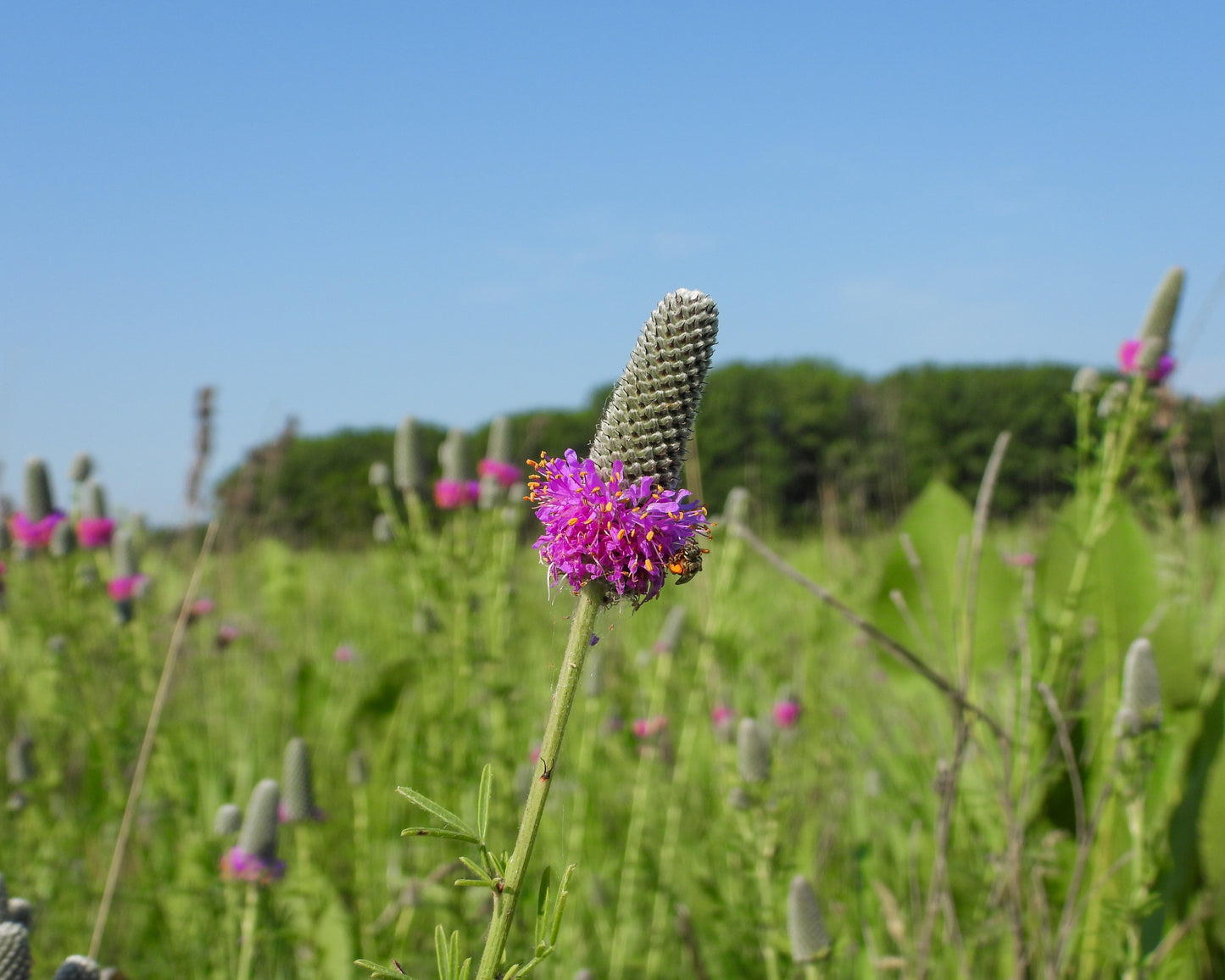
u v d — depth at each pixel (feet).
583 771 1.90
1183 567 2.04
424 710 2.02
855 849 1.69
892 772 1.91
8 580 2.29
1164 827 1.59
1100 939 1.54
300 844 1.67
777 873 1.56
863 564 3.33
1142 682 1.43
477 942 1.61
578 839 1.81
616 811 2.01
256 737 2.31
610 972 1.68
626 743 2.08
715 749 1.98
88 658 2.03
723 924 1.62
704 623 2.08
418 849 1.88
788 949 1.44
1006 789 1.40
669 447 1.01
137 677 2.02
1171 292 1.68
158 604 2.39
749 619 2.41
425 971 1.66
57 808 2.00
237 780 2.08
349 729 2.24
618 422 1.02
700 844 1.83
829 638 2.62
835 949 1.44
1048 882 1.65
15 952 1.06
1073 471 1.80
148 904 1.72
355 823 1.95
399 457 2.13
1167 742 1.66
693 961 1.54
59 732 2.08
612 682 2.22
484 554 2.09
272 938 1.53
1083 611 1.79
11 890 1.72
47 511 2.08
